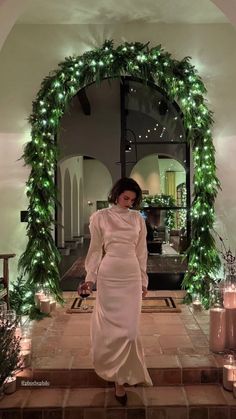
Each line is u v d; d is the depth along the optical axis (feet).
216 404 7.80
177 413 7.74
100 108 22.43
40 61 15.42
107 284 7.72
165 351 9.70
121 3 13.91
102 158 28.53
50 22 15.30
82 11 14.48
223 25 15.38
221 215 15.35
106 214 8.04
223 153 15.40
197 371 8.72
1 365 7.32
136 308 7.62
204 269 13.91
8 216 15.37
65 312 13.28
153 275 16.34
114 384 8.57
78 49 15.44
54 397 8.18
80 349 9.86
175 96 15.15
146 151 16.65
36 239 13.79
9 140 15.42
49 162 14.25
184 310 13.41
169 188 16.97
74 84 14.73
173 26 15.42
